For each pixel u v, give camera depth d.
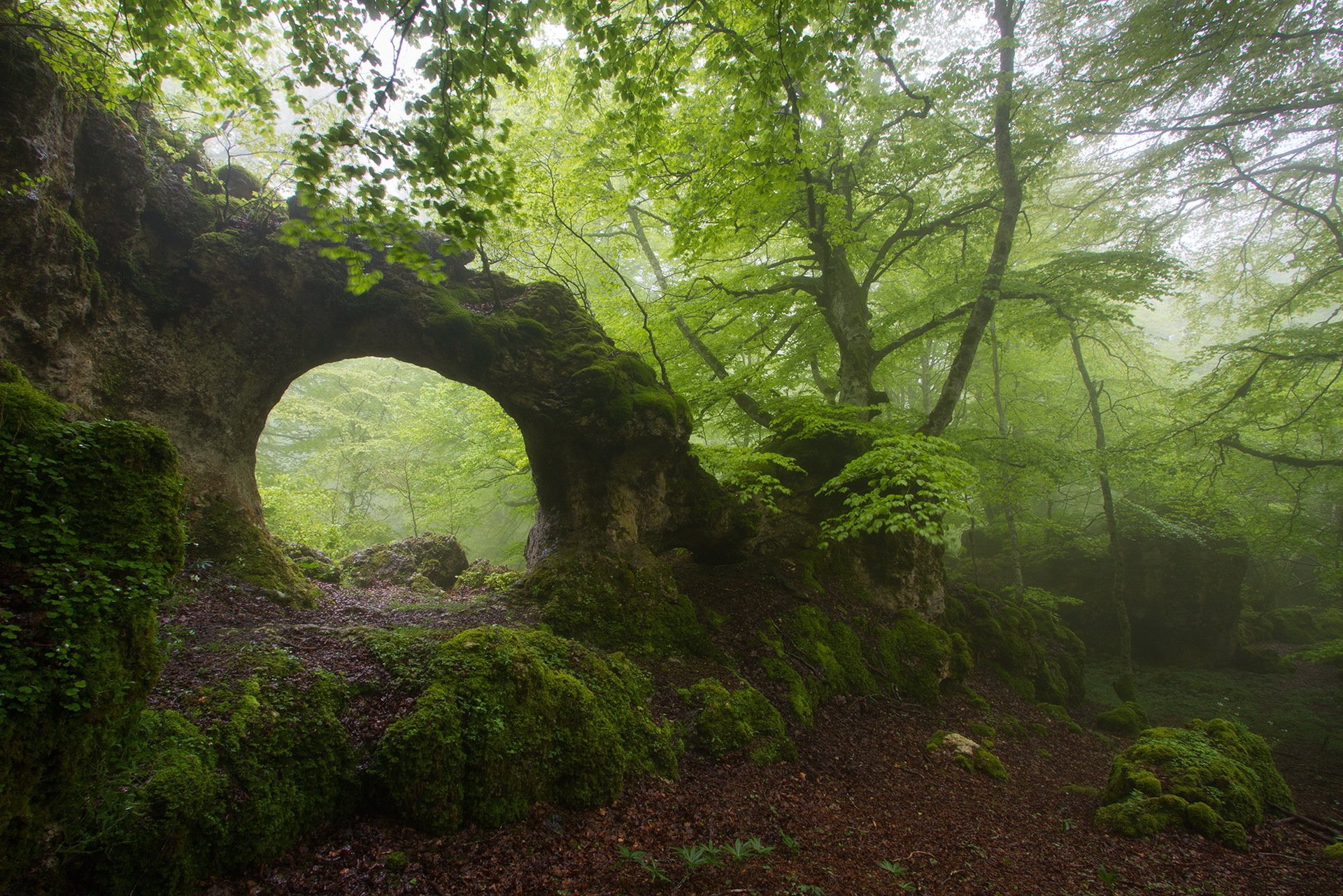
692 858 4.83
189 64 6.18
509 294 10.20
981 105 12.82
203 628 6.26
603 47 7.29
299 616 7.52
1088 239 18.05
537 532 10.98
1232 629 18.25
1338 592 21.02
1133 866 6.42
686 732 7.47
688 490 10.90
